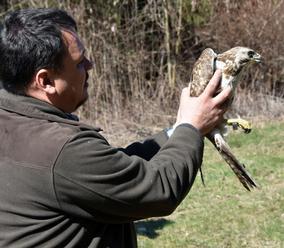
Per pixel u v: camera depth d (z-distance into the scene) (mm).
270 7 11203
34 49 1979
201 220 6309
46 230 1955
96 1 10641
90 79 10664
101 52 10734
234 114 11008
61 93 2055
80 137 1952
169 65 11414
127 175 1959
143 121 10875
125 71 11039
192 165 2059
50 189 1926
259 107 11141
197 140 2090
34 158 1940
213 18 11359
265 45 11180
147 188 1969
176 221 6328
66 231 1974
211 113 2146
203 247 5730
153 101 11211
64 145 1922
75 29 2086
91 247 2020
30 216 1951
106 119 10664
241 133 9656
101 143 1972
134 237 2232
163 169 2016
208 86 2166
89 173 1919
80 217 1976
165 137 2451
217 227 6125
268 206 6566
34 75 2014
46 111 2037
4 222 1971
